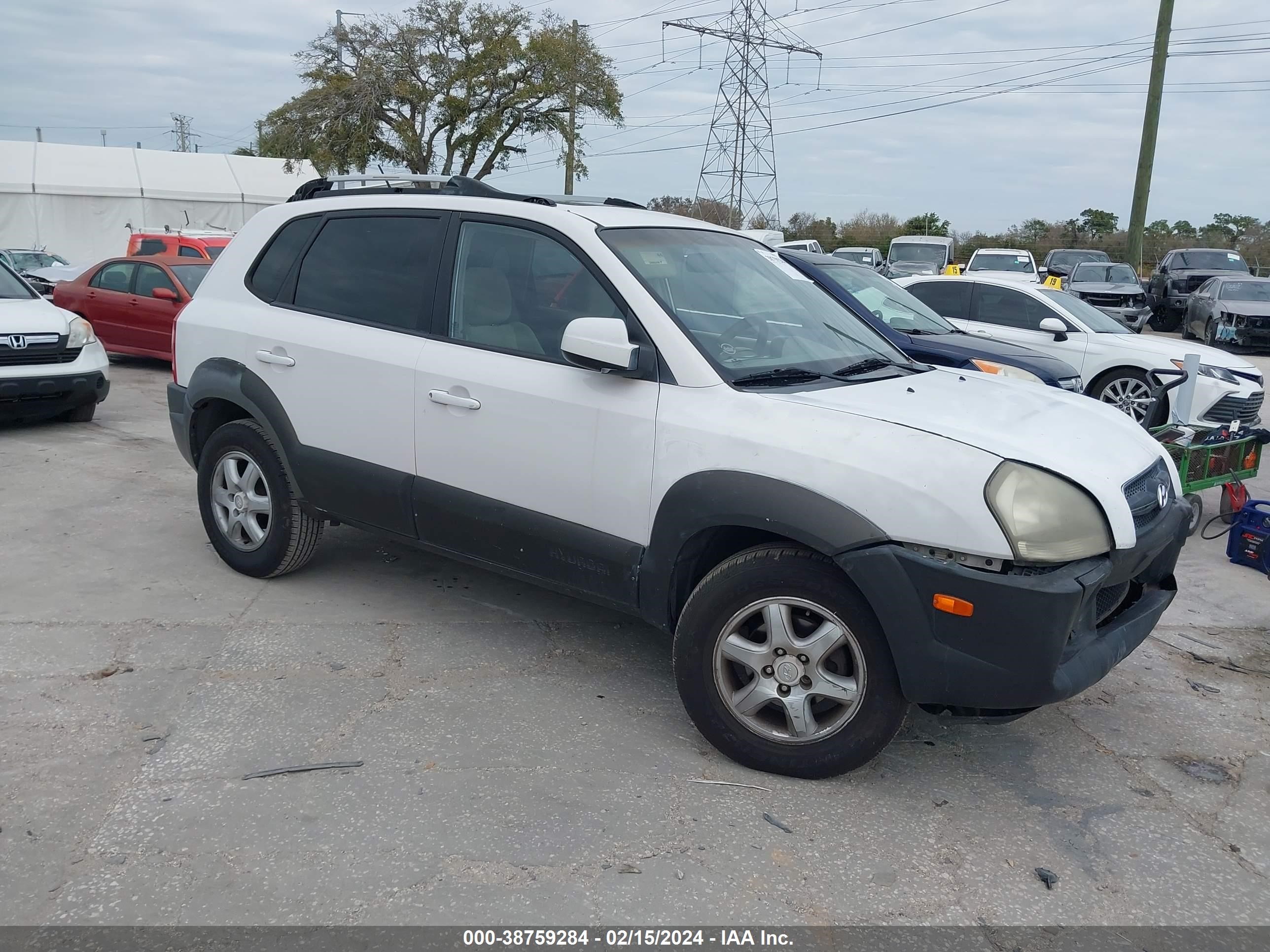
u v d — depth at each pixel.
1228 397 8.54
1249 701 4.23
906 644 3.09
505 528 3.97
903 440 3.18
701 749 3.62
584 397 3.71
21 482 6.87
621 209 4.36
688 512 3.43
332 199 4.79
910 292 11.02
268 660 4.22
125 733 3.58
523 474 3.89
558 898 2.77
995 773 3.55
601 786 3.34
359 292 4.54
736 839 3.08
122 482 6.97
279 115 28.64
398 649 4.38
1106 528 3.15
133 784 3.26
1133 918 2.79
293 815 3.12
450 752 3.53
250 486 4.97
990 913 2.79
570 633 4.64
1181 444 6.59
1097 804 3.38
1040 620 2.97
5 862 2.86
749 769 3.48
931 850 3.07
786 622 3.32
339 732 3.64
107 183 31.50
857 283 8.38
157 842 2.96
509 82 28.23
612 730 3.73
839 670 3.32
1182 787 3.50
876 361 4.13
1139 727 3.96
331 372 4.47
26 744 3.48
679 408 3.51
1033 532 3.00
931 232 45.66
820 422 3.31
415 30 27.62
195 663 4.16
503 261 4.10
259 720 3.71
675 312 3.70
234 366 4.86
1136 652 4.75
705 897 2.80
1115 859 3.06
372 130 28.27
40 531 5.80
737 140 41.69
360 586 5.12
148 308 12.60
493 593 5.10
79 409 8.95
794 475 3.23
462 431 4.04
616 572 3.69
